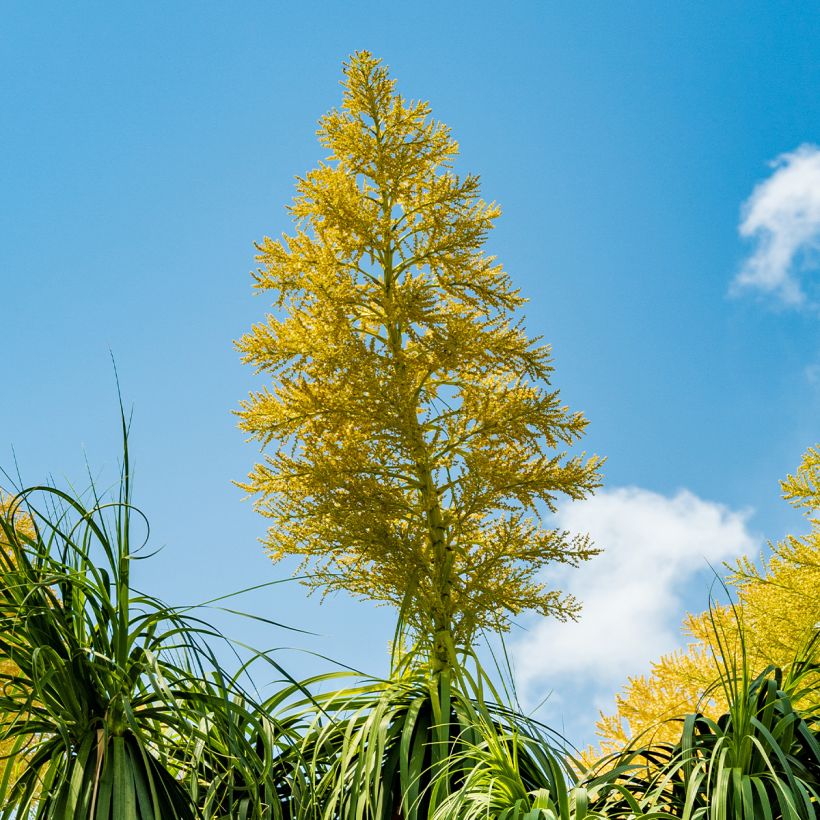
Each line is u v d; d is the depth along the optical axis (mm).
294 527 5000
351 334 5195
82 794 3004
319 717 4164
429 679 4500
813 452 6641
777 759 3432
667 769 3521
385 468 5055
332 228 5477
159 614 3367
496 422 5172
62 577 3186
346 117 5754
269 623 3484
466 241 5387
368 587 4961
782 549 6770
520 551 4902
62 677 3125
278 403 5195
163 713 3334
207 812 3312
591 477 5113
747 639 6535
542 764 3873
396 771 4168
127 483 3379
